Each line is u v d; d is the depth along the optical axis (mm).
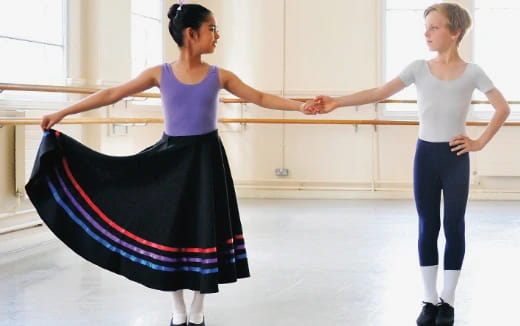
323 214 5949
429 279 2701
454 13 2602
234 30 7191
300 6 7102
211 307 2986
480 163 6953
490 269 3748
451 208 2641
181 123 2486
